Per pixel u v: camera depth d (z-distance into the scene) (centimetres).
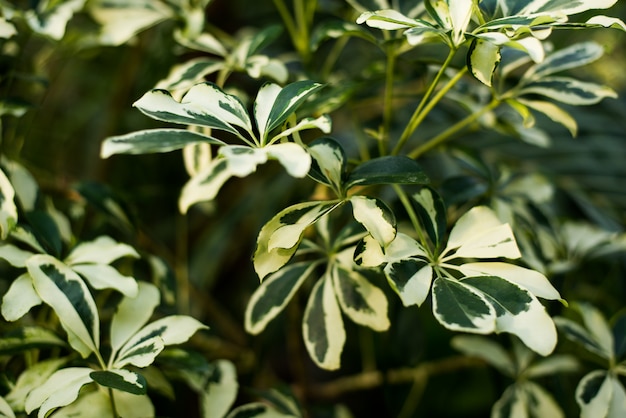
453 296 68
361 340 109
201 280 110
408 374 100
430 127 109
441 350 120
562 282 89
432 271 71
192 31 89
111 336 75
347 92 82
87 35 91
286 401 83
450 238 73
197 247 116
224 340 107
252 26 124
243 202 115
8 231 75
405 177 72
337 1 98
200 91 71
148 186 116
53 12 85
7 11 84
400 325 99
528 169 111
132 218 88
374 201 70
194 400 111
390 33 83
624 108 114
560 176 113
